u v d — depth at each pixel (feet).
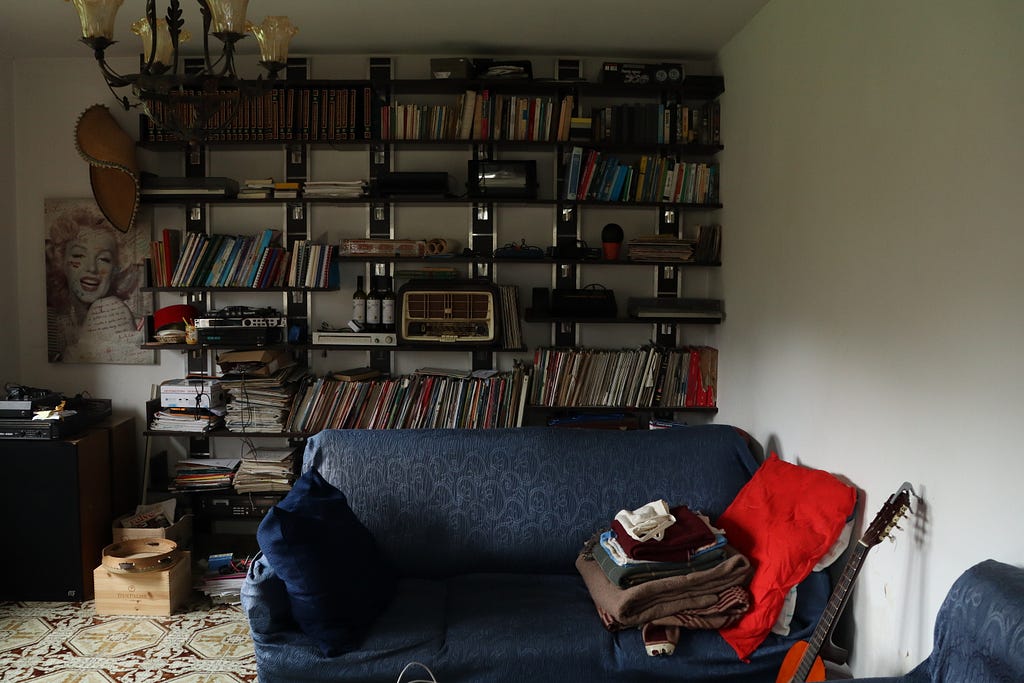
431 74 13.38
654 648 8.09
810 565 8.29
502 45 13.38
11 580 11.95
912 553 7.59
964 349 6.77
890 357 7.98
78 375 14.26
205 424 13.10
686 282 14.35
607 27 12.42
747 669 8.19
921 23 7.41
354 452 10.58
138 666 9.91
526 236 14.20
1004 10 6.23
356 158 14.10
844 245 8.98
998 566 5.98
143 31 7.77
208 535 14.07
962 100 6.78
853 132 8.77
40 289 14.14
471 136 13.26
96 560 12.48
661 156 13.99
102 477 12.75
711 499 10.35
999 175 6.30
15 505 11.89
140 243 14.02
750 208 12.09
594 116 13.53
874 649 8.27
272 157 14.07
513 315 13.67
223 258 13.46
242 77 13.82
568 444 10.73
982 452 6.54
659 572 8.55
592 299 13.47
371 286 14.15
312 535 8.20
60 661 10.02
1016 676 5.14
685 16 11.89
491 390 13.26
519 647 8.16
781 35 10.85
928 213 7.30
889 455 8.00
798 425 10.25
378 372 13.89
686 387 13.57
